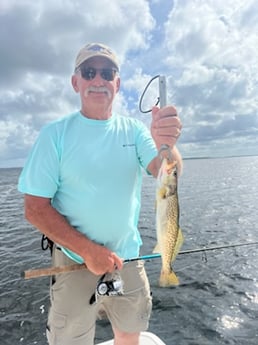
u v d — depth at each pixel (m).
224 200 18.89
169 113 2.25
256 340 4.88
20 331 5.27
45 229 2.53
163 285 2.45
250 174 41.72
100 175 2.64
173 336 5.04
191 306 5.88
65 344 2.77
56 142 2.60
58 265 2.90
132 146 2.83
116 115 2.93
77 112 2.81
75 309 2.76
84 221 2.69
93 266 2.52
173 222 2.43
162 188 2.38
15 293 6.62
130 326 2.94
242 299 6.09
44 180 2.52
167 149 2.29
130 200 2.80
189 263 8.01
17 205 21.67
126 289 2.89
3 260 8.98
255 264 7.84
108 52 2.75
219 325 5.28
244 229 11.62
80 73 2.75
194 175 42.81
